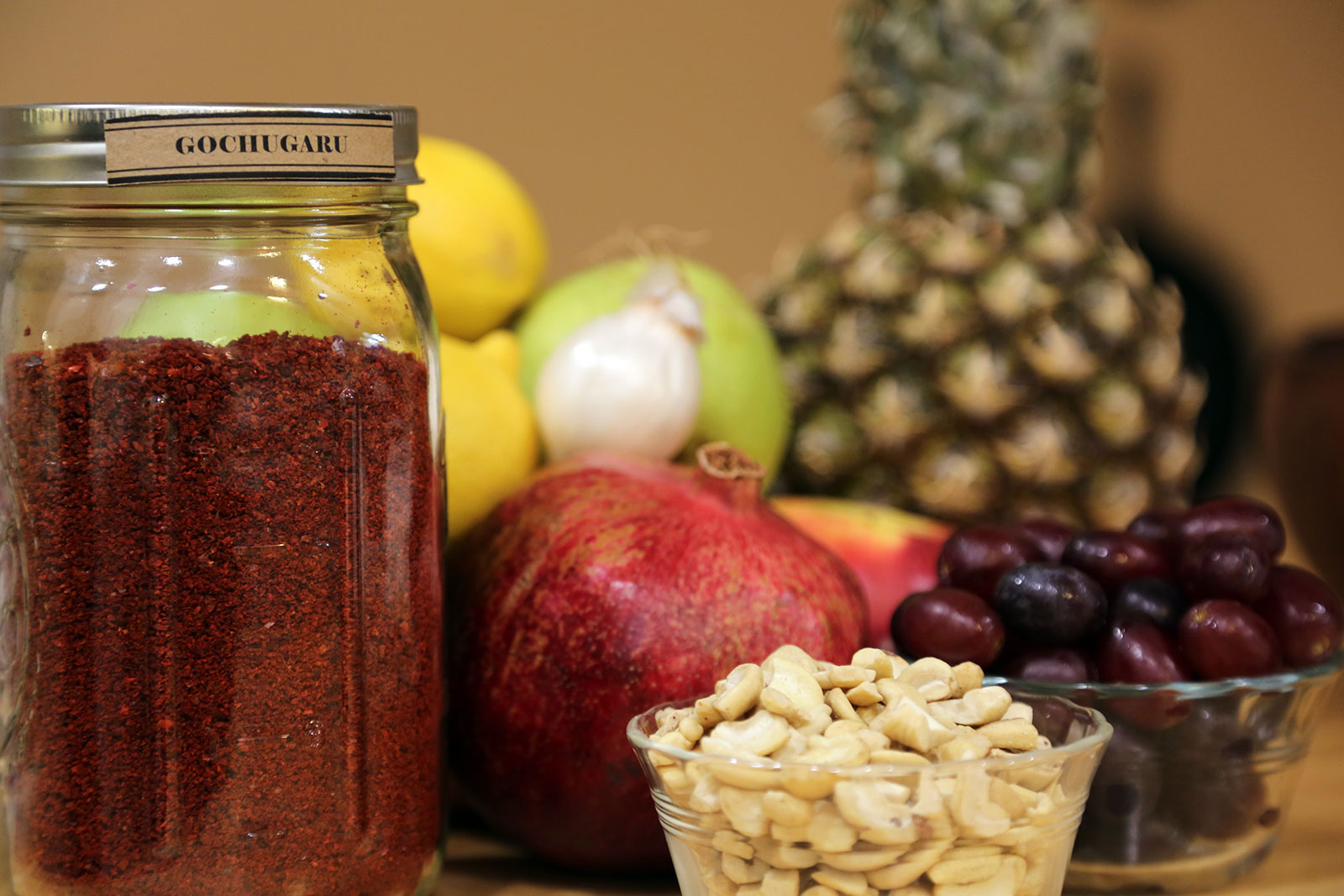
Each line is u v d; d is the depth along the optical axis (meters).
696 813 0.59
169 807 0.60
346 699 0.62
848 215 1.01
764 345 0.81
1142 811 0.66
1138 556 0.67
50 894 0.61
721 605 0.66
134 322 0.60
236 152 0.60
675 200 0.99
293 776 0.61
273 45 0.92
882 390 0.84
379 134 0.62
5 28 0.89
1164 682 0.65
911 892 0.58
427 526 0.64
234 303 0.61
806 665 0.61
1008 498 0.84
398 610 0.63
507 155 0.96
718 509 0.68
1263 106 1.05
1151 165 1.06
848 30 0.91
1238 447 1.02
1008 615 0.66
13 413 0.61
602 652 0.65
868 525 0.78
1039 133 0.88
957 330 0.83
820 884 0.58
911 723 0.58
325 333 0.61
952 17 0.89
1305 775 0.76
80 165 0.60
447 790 0.67
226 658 0.60
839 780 0.57
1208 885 0.67
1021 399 0.83
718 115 0.99
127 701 0.60
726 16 0.98
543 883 0.68
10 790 0.61
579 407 0.74
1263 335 1.05
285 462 0.61
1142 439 0.84
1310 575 0.67
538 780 0.66
